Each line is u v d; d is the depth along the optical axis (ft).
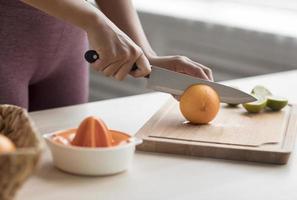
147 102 5.11
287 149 3.86
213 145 3.90
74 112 4.78
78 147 3.48
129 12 5.18
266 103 4.67
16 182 2.76
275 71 7.97
